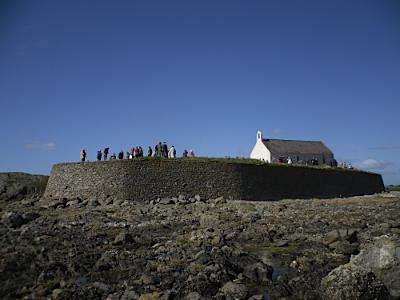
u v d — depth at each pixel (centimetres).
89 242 2250
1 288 1497
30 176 5425
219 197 4050
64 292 1421
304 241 2247
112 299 1380
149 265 1741
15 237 2350
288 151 7056
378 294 1376
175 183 4059
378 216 2912
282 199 4366
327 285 1424
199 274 1569
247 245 2184
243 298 1389
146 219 3106
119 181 4050
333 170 5075
